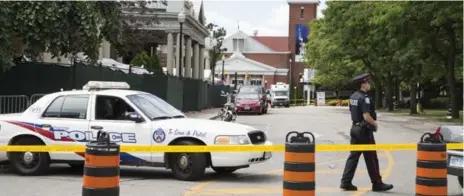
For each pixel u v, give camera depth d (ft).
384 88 242.99
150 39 188.55
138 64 159.12
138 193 33.71
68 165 45.85
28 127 40.09
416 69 146.92
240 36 401.70
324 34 196.44
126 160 38.52
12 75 65.41
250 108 148.77
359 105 34.65
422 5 101.24
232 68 378.73
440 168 28.50
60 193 33.76
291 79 385.50
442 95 263.29
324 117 137.18
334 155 55.11
